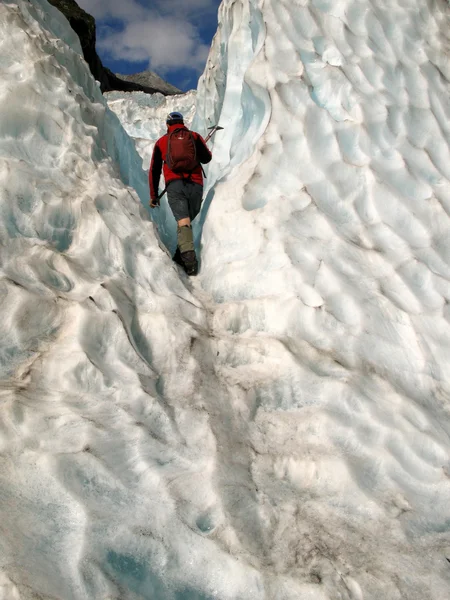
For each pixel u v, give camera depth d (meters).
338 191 4.25
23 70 3.95
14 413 2.38
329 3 5.41
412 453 2.69
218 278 3.83
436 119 4.94
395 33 5.44
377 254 3.87
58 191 3.59
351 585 2.04
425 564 2.16
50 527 2.02
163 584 2.00
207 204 4.68
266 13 5.14
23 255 3.19
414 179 4.44
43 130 3.86
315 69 4.95
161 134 13.80
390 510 2.37
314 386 2.94
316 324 3.30
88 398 2.63
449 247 4.09
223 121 5.80
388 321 3.42
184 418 2.67
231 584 2.01
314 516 2.31
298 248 3.77
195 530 2.14
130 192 4.07
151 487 2.28
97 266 3.42
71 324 2.92
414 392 3.09
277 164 4.35
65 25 5.21
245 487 2.38
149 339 3.16
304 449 2.63
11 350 2.74
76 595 1.82
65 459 2.26
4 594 1.72
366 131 4.61
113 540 2.04
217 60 6.84
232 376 3.03
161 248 3.77
